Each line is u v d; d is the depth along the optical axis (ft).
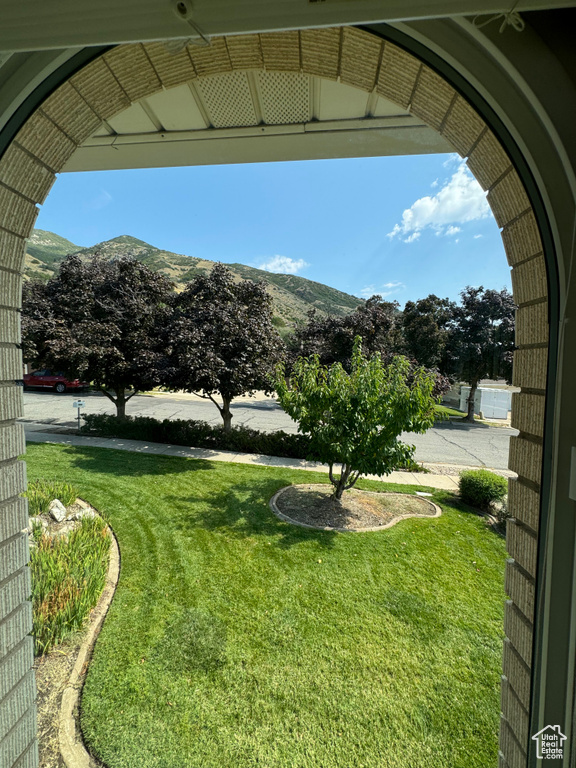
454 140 3.95
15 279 4.36
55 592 8.80
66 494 15.55
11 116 3.67
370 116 5.49
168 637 8.47
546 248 3.36
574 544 3.32
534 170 3.19
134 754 5.98
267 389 27.50
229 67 4.04
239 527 14.32
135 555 11.96
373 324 37.11
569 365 3.24
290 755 6.10
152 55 3.84
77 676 7.39
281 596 10.23
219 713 6.74
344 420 14.85
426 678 7.80
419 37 3.14
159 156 6.70
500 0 2.28
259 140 6.24
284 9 2.39
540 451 3.67
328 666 7.95
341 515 15.94
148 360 26.96
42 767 5.69
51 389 58.23
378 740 6.43
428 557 12.92
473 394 47.19
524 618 3.89
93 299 28.58
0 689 4.23
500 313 41.83
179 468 21.83
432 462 27.99
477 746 6.40
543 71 2.95
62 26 2.58
